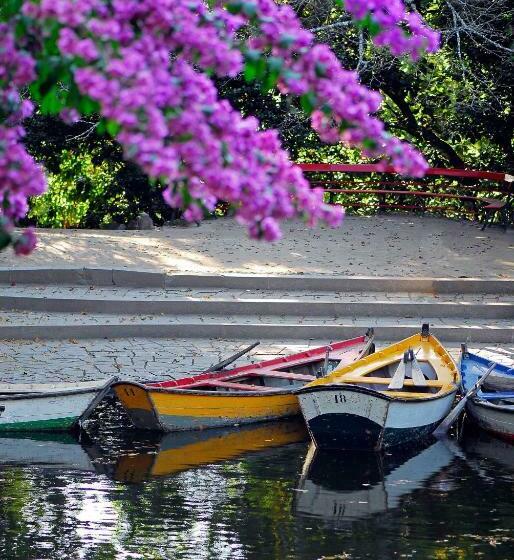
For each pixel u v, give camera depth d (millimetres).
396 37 6691
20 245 6246
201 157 5578
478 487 12508
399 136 32562
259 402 15406
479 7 26125
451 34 25750
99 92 5336
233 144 5715
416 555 10211
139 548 10227
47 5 5391
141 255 23375
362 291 21422
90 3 5477
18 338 18969
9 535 10516
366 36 26844
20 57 5789
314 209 5969
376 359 16047
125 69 5348
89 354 18047
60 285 21578
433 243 25438
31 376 16438
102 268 21656
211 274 21625
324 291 21406
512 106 29922
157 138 5379
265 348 18688
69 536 10523
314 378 15875
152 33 5730
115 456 13539
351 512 11484
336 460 13625
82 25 5484
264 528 10930
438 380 15383
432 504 11836
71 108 6188
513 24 27953
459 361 16734
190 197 5969
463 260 23672
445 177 31328
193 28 5789
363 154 6641
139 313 20250
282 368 16594
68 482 12359
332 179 32250
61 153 30500
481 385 15852
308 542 10523
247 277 21422
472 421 15320
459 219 29609
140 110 5375
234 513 11367
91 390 14789
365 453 14016
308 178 32094
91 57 5348
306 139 30812
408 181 30938
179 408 14789
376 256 23875
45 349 18328
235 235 26078
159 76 5512
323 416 14000
